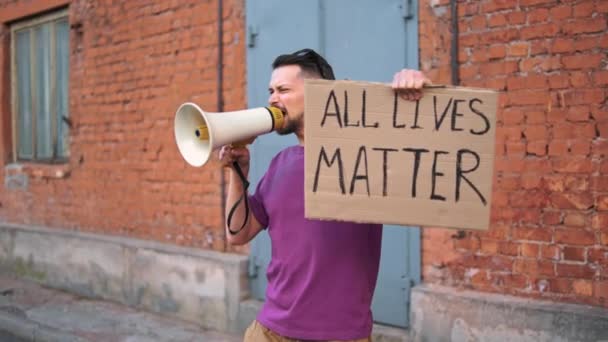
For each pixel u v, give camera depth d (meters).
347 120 2.00
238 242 2.46
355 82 1.99
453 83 3.61
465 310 3.50
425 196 1.99
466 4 3.56
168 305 5.15
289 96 2.25
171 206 5.30
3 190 7.25
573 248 3.25
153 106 5.40
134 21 5.52
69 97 6.43
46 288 6.27
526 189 3.39
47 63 6.78
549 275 3.33
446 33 3.64
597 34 3.15
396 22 3.85
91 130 6.03
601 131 3.15
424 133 1.98
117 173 5.78
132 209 5.65
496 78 3.47
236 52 4.75
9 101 7.32
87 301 5.72
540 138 3.33
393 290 3.91
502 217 3.47
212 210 4.97
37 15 6.79
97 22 5.89
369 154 2.00
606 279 3.17
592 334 3.10
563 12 3.24
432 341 3.63
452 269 3.68
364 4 3.99
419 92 1.98
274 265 2.25
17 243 6.72
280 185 2.24
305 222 2.15
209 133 2.01
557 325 3.20
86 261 5.87
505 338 3.36
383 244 3.95
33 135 7.04
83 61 6.09
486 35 3.50
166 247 5.21
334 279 2.11
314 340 2.11
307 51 2.32
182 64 5.14
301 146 2.34
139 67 5.50
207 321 4.86
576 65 3.21
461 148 1.97
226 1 4.80
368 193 2.01
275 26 4.46
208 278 4.83
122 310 5.38
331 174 2.01
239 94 4.74
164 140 5.32
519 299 3.40
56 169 6.40
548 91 3.30
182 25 5.12
